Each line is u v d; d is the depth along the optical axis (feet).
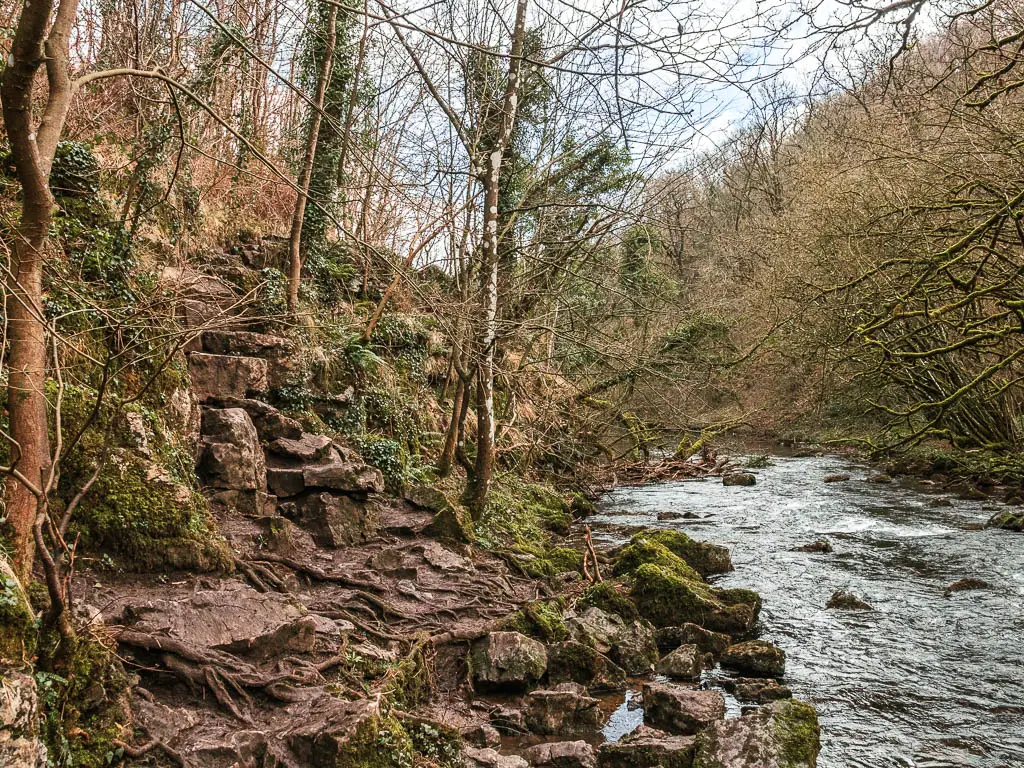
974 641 35.99
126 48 48.08
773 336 81.41
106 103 47.93
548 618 34.40
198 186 53.21
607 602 38.11
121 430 28.35
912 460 85.97
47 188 18.79
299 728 20.70
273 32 58.59
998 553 50.52
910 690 31.19
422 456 53.98
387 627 31.12
